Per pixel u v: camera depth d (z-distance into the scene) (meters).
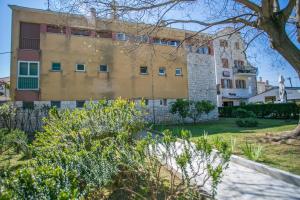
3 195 2.02
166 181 4.56
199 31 11.07
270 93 40.75
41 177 2.42
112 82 20.45
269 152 7.52
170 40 22.98
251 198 4.41
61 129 5.32
